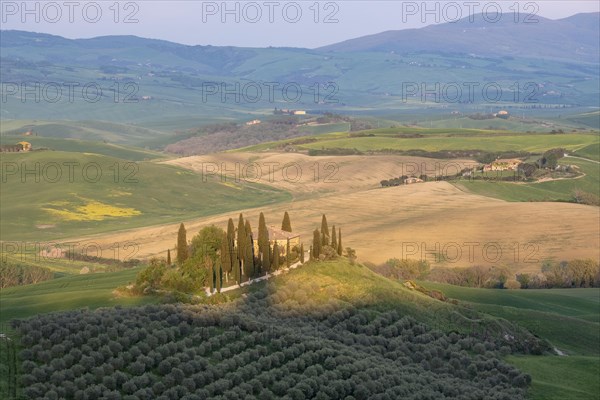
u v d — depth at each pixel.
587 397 172.88
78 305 183.38
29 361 124.25
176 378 131.75
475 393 161.50
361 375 150.38
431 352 182.62
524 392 170.00
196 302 178.38
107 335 136.12
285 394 139.00
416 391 153.88
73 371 124.38
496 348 196.88
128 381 126.06
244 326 158.12
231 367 141.00
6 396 114.75
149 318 149.62
